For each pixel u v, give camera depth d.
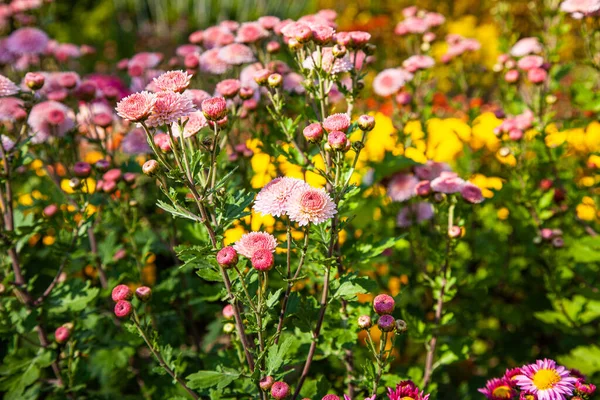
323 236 0.90
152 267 1.31
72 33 3.12
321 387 0.94
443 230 1.06
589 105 1.24
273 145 0.97
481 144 1.35
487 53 2.21
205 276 0.85
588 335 1.22
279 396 0.82
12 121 1.16
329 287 0.92
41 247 1.32
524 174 1.19
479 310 1.24
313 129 0.88
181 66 1.41
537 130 1.23
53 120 1.13
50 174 1.20
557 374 0.83
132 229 1.12
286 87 1.11
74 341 1.05
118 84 1.27
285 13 3.48
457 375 1.27
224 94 0.99
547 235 1.15
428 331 1.05
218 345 1.18
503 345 1.25
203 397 1.01
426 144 1.25
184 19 3.67
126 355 1.09
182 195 1.11
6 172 1.04
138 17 3.83
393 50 2.03
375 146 1.30
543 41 1.37
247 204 0.86
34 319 1.04
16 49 1.41
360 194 1.17
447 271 1.05
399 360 1.24
